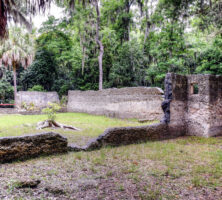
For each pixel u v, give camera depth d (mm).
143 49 21406
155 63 21094
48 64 25234
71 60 23266
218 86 7906
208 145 6172
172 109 7531
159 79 18000
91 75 24109
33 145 4527
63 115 16312
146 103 12031
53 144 4824
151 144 6102
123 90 13734
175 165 4191
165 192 2971
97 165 4137
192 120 7934
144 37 20953
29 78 24484
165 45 16578
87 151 5227
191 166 4152
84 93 18406
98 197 2781
